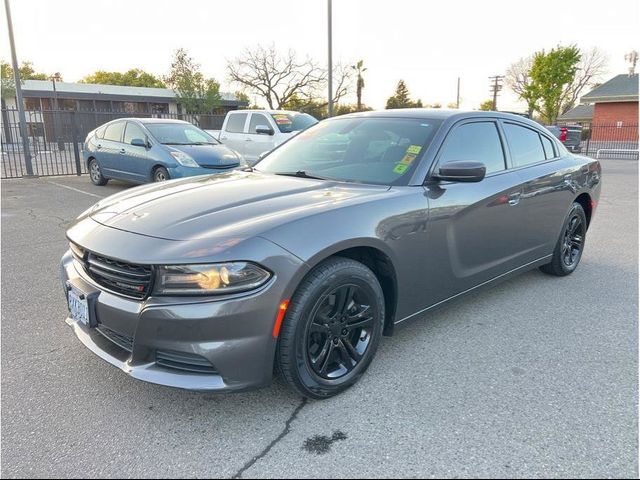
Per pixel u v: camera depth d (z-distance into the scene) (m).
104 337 2.60
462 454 2.23
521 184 3.83
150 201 2.91
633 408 2.59
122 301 2.38
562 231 4.54
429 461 2.19
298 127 12.03
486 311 3.92
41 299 4.10
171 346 2.27
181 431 2.40
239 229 2.38
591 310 3.95
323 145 3.76
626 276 4.85
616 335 3.49
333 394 2.67
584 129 33.44
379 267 2.92
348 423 2.46
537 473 2.12
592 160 5.05
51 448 2.26
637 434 2.38
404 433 2.38
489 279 3.73
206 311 2.22
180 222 2.53
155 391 2.74
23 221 7.22
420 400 2.66
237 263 2.25
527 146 4.19
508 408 2.59
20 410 2.55
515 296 4.27
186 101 42.19
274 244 2.33
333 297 2.60
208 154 9.08
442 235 3.16
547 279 4.75
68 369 2.97
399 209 2.88
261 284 2.29
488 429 2.41
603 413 2.55
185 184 3.33
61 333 3.46
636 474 2.11
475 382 2.85
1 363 3.03
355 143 3.59
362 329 2.81
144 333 2.29
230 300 2.24
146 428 2.42
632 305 4.06
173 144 9.26
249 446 2.29
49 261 5.20
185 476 2.10
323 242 2.46
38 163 16.75
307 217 2.52
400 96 71.69
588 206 4.98
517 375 2.93
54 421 2.46
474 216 3.39
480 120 3.76
